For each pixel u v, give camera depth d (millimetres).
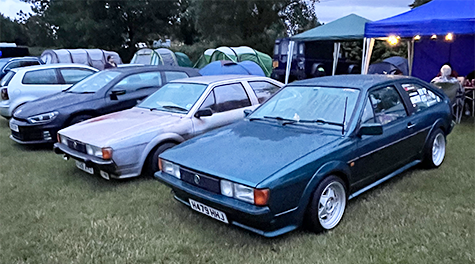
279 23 29750
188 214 3881
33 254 3188
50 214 3963
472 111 8438
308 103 4148
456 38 10219
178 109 5281
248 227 3123
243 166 3146
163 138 4789
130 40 33938
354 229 3398
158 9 32750
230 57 15812
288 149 3363
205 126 5172
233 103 5578
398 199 3992
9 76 8750
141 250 3182
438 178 4555
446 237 3178
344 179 3514
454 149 5773
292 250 3096
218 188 3117
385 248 3051
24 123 6305
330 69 16328
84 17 31266
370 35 8289
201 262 2998
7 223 3779
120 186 4727
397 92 4367
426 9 8352
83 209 4090
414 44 11008
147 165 4879
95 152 4496
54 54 16562
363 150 3629
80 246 3289
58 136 5172
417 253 2959
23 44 50094
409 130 4273
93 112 6527
